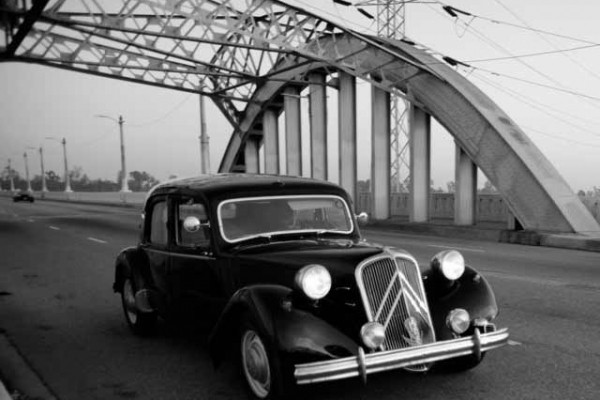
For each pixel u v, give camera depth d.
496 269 10.67
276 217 5.07
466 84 20.20
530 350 5.43
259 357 4.09
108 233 20.55
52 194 83.88
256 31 20.17
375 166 23.58
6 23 20.22
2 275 11.08
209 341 4.35
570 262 11.72
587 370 4.84
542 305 7.43
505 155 18.11
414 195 21.86
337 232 5.28
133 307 6.46
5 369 5.29
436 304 4.41
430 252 13.26
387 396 4.27
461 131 19.67
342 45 23.64
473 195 20.20
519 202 17.75
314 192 5.29
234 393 4.55
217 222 4.86
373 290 4.00
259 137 34.69
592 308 7.24
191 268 5.19
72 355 5.71
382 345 3.93
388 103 23.47
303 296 3.98
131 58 25.38
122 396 4.56
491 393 4.32
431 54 21.48
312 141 26.95
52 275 11.02
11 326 6.97
